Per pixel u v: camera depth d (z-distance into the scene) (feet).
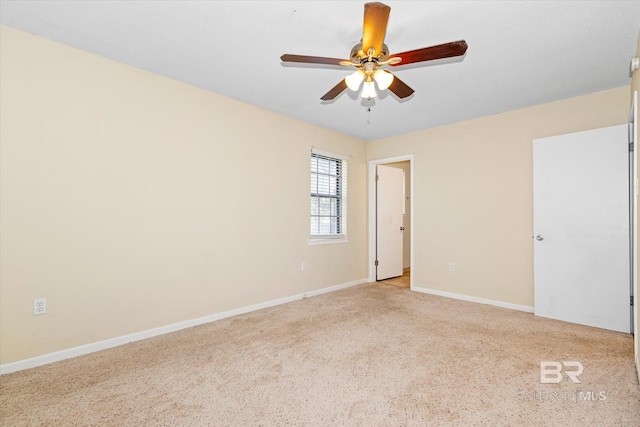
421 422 5.22
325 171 15.05
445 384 6.41
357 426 5.13
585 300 9.99
